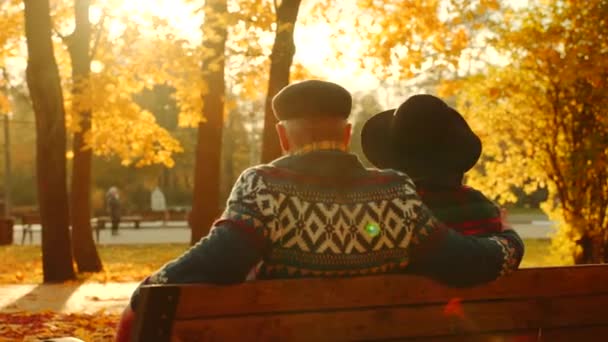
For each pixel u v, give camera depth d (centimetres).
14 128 7475
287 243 301
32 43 1623
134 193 7456
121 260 2381
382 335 304
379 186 314
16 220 6319
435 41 1717
